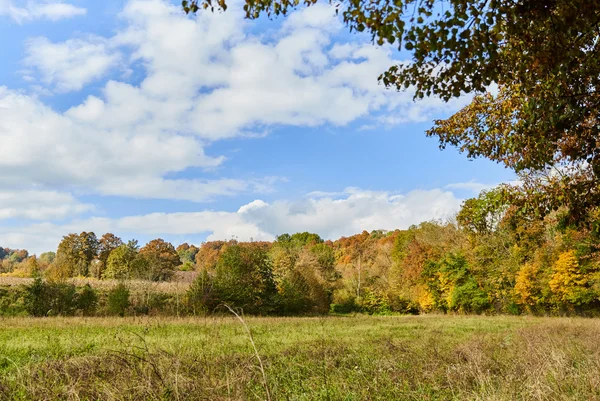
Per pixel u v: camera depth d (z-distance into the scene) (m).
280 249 63.09
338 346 13.11
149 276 41.59
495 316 42.69
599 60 5.49
